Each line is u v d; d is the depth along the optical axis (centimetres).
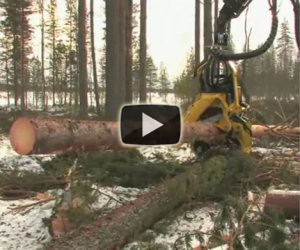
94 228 473
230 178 638
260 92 4200
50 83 6150
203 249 451
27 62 4369
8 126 1628
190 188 572
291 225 536
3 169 736
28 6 3791
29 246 499
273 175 706
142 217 495
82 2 1938
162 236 525
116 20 1347
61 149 509
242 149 781
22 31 3756
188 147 953
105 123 569
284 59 5034
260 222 460
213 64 809
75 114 2412
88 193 539
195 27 2145
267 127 958
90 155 700
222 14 788
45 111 3541
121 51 1510
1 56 4781
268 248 430
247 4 776
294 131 959
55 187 681
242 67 823
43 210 601
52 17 4728
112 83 1341
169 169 722
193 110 819
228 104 795
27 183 678
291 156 828
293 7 505
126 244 476
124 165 714
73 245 442
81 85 1947
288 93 3834
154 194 543
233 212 491
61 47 4738
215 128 783
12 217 581
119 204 605
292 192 556
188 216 587
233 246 440
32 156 947
